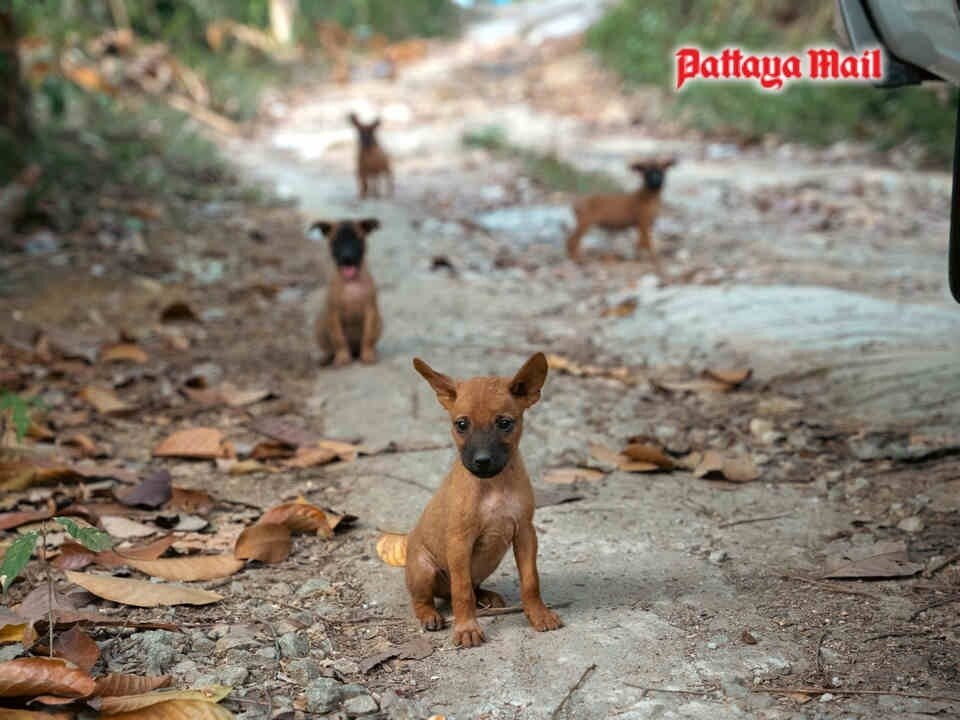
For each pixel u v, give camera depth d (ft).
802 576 5.34
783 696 4.38
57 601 4.94
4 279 10.27
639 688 4.43
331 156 18.94
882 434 6.92
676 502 6.21
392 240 12.62
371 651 4.78
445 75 27.78
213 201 14.24
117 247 11.49
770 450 6.86
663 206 14.42
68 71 18.37
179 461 6.96
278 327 9.80
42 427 7.25
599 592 5.21
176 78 21.43
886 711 4.26
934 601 5.08
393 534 5.68
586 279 11.05
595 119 21.57
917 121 17.92
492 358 8.68
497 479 4.75
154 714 4.17
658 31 24.94
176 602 5.11
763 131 19.34
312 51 29.43
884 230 12.81
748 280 10.55
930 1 5.09
